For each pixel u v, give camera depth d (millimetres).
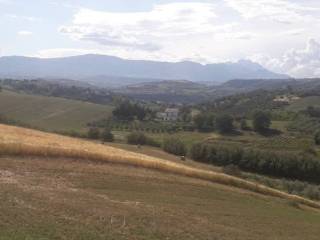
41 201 30219
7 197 29703
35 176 39750
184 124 199000
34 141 56562
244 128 192375
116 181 45094
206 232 30703
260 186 64688
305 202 65438
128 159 56062
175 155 126250
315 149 159000
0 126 75375
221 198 49156
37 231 23766
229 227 34188
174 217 33469
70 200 32312
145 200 38906
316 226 43875
